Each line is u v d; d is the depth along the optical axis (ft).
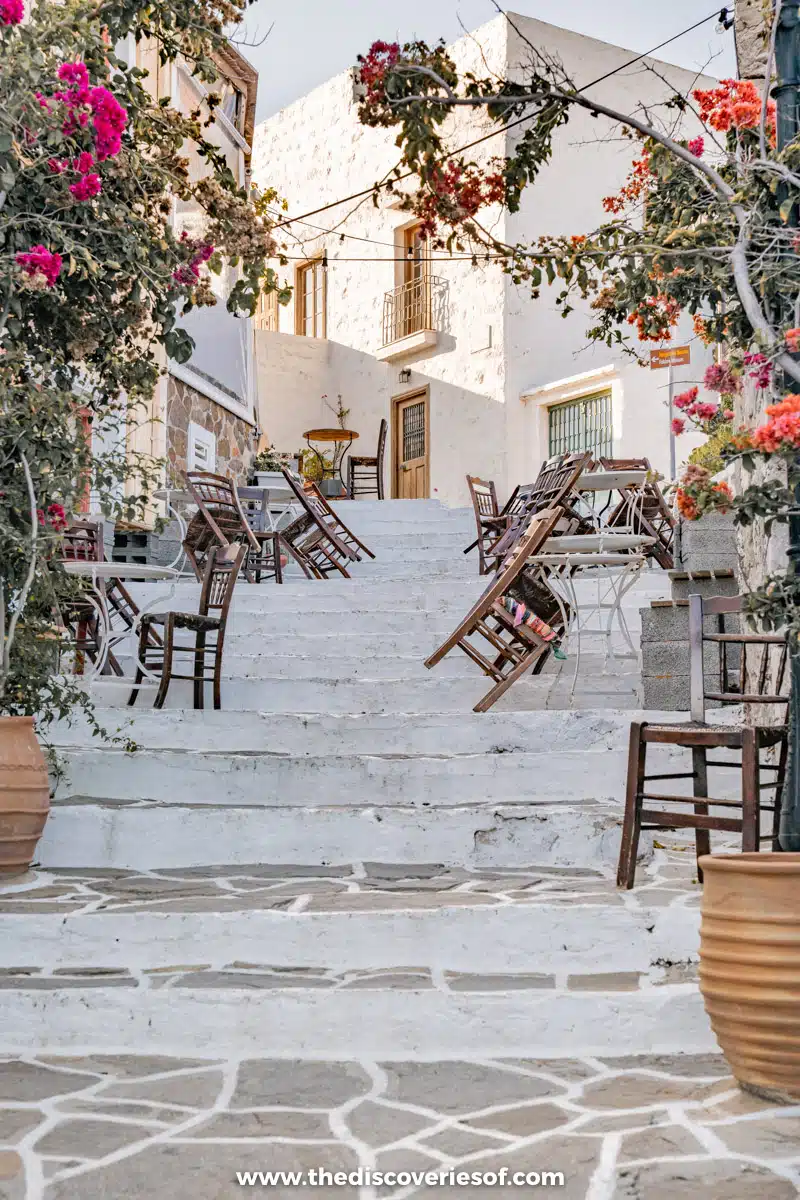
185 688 21.33
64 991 10.49
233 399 42.80
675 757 16.63
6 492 13.30
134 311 14.83
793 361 10.19
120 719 17.98
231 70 40.22
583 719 17.66
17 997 10.46
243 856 14.52
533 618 20.95
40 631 14.96
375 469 58.08
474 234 15.51
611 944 11.38
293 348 60.85
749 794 11.85
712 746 12.25
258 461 45.80
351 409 59.98
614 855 14.26
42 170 13.53
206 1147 8.15
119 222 14.01
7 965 11.45
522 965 11.39
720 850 14.99
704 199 13.09
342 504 44.57
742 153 13.78
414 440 56.34
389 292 57.21
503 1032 10.25
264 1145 8.18
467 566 36.27
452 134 50.01
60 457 13.58
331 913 11.55
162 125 15.52
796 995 8.73
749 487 9.80
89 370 15.64
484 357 51.34
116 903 12.21
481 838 14.39
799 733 10.73
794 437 8.92
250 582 32.55
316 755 17.06
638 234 13.97
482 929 11.48
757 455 9.46
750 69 18.10
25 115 12.88
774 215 11.41
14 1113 8.78
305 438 59.00
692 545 22.08
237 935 11.55
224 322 42.01
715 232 11.45
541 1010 10.27
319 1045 10.28
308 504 34.35
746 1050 8.95
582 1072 9.70
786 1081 8.87
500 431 50.44
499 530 34.83
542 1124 8.54
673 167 13.46
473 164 15.47
